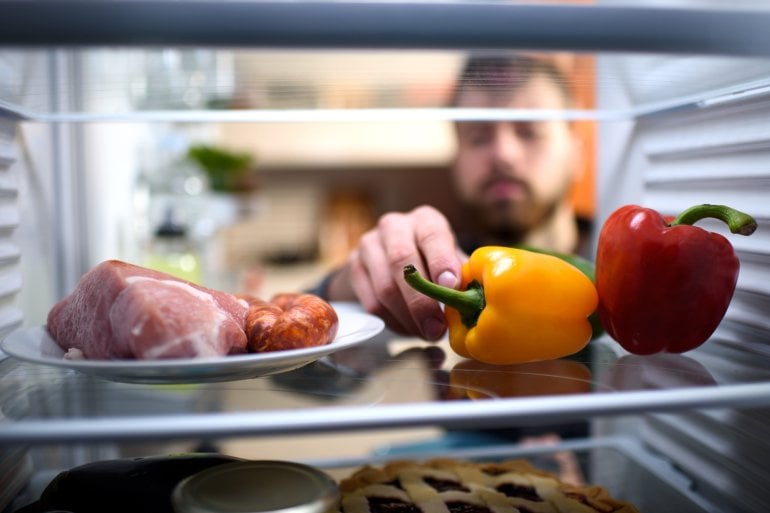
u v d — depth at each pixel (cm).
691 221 53
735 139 57
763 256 54
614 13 40
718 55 41
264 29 38
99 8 37
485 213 157
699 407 39
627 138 79
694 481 62
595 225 91
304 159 324
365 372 51
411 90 65
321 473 47
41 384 49
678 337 52
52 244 79
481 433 98
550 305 52
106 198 108
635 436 75
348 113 75
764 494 53
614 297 52
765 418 53
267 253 345
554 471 64
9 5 37
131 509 45
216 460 53
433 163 342
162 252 154
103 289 48
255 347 49
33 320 72
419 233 63
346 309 73
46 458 63
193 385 49
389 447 104
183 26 38
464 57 48
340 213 346
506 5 39
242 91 65
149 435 34
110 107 71
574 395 39
